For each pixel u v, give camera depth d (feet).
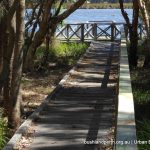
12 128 27.45
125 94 15.87
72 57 64.28
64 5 55.11
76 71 43.45
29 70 50.52
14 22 29.48
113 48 63.41
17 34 27.32
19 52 27.48
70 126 24.25
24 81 47.44
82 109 28.19
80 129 23.67
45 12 34.60
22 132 22.40
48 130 23.43
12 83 27.86
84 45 70.79
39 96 41.75
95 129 23.54
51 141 21.62
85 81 38.32
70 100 30.86
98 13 144.46
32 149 20.47
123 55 30.32
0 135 23.20
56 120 25.45
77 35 76.43
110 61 50.60
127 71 22.34
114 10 163.53
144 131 20.83
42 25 34.83
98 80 38.93
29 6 47.96
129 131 11.74
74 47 68.90
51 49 64.90
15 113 27.71
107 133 22.75
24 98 40.60
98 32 78.38
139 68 51.24
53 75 52.49
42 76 51.13
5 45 32.19
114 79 39.19
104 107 28.73
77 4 34.35
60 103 29.91
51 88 45.57
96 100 30.89
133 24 52.85
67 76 39.58
